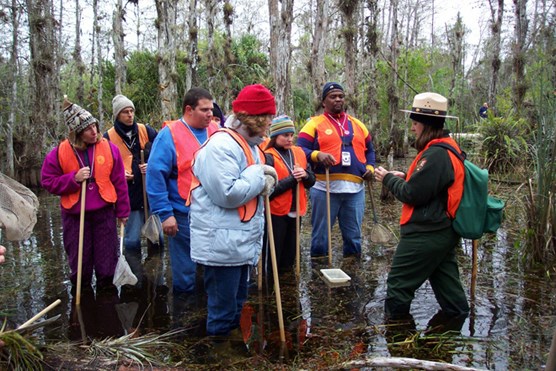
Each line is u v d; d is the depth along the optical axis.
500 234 6.04
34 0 11.49
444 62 20.64
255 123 3.03
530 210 5.00
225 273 3.17
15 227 2.94
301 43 18.14
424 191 3.45
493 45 12.84
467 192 3.51
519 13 9.62
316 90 8.57
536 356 3.10
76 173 4.40
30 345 2.80
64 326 3.73
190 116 4.32
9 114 11.47
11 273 4.99
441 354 3.15
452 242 3.60
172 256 4.39
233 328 3.53
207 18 12.02
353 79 8.34
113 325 3.75
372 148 5.59
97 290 4.54
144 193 5.95
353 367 2.79
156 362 3.05
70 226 4.56
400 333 3.48
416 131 3.68
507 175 8.26
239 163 3.01
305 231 6.69
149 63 15.91
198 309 4.05
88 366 2.94
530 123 9.28
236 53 16.52
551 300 4.01
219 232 3.02
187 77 11.47
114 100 5.84
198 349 3.27
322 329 3.59
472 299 4.07
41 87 11.62
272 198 4.78
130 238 6.02
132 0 12.85
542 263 4.92
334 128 5.29
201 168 2.97
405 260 3.68
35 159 11.37
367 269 4.99
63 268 5.16
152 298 4.32
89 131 4.44
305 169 4.94
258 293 4.38
